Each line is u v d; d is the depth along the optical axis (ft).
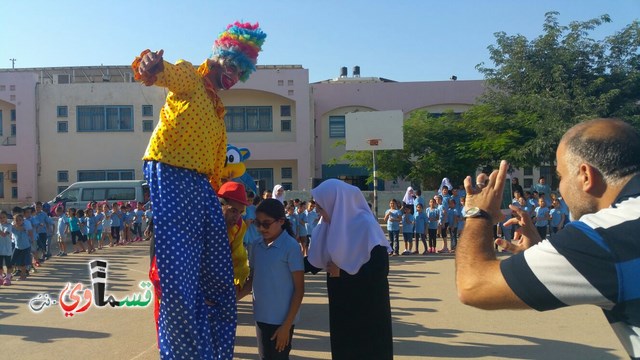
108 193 78.59
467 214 7.84
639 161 6.85
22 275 40.83
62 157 99.30
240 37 13.00
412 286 34.68
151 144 12.13
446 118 87.66
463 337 22.58
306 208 51.98
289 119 101.76
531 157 74.33
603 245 6.32
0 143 99.14
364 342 12.66
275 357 14.85
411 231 52.80
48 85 99.30
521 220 10.09
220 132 12.91
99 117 99.86
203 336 11.93
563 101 73.05
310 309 28.45
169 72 11.53
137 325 25.48
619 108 74.69
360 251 12.62
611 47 78.38
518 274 6.73
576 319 25.07
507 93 83.92
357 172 104.27
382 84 104.68
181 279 11.36
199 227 12.18
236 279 16.24
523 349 20.81
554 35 78.43
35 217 49.26
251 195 31.89
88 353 21.07
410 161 86.48
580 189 7.11
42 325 25.76
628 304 6.20
